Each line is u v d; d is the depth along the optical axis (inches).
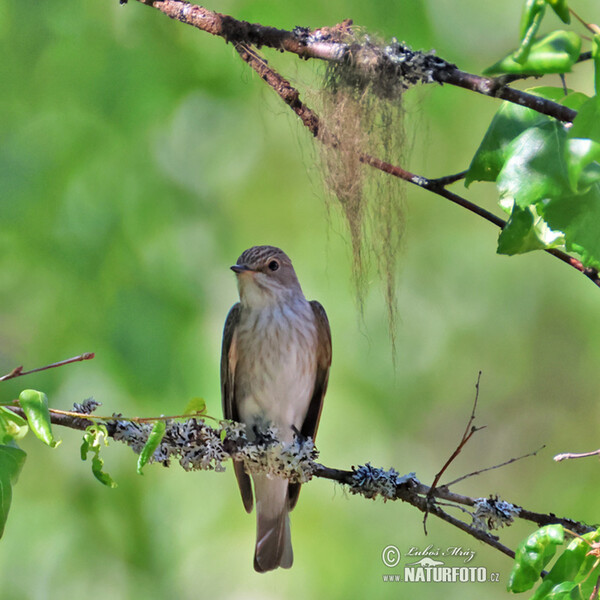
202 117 485.1
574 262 239.8
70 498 446.9
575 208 203.2
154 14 468.4
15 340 417.7
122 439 253.3
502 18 483.5
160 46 472.4
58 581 438.3
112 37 459.5
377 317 512.7
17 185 418.0
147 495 455.2
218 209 480.1
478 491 583.8
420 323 561.9
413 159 537.6
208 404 411.5
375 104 233.3
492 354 577.3
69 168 432.1
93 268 418.3
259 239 525.7
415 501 269.1
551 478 585.6
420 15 439.5
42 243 418.0
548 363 579.5
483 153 224.5
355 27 237.8
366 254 268.8
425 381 561.0
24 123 437.4
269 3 444.5
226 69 487.2
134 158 448.8
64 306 413.1
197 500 472.1
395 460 538.3
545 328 575.2
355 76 231.9
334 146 238.4
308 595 461.7
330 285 517.0
